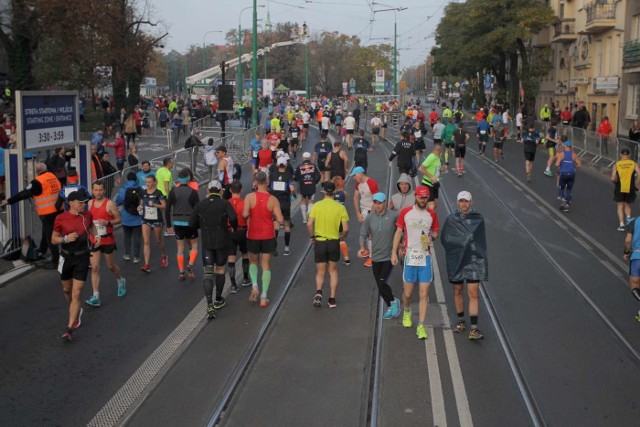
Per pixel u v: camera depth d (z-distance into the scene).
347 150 36.72
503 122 45.75
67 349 8.95
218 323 9.91
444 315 10.13
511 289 11.51
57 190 12.97
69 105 15.15
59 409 7.21
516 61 55.03
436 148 16.52
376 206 9.84
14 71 33.75
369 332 9.42
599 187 23.41
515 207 19.38
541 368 8.22
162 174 15.75
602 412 7.08
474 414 6.96
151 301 11.09
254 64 38.03
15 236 13.52
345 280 12.17
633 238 9.98
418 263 9.11
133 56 39.47
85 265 9.40
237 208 11.41
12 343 9.19
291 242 15.44
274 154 22.56
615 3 39.44
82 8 32.84
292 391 7.55
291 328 9.65
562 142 19.00
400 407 7.12
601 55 42.31
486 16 48.50
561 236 15.68
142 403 7.28
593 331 9.52
